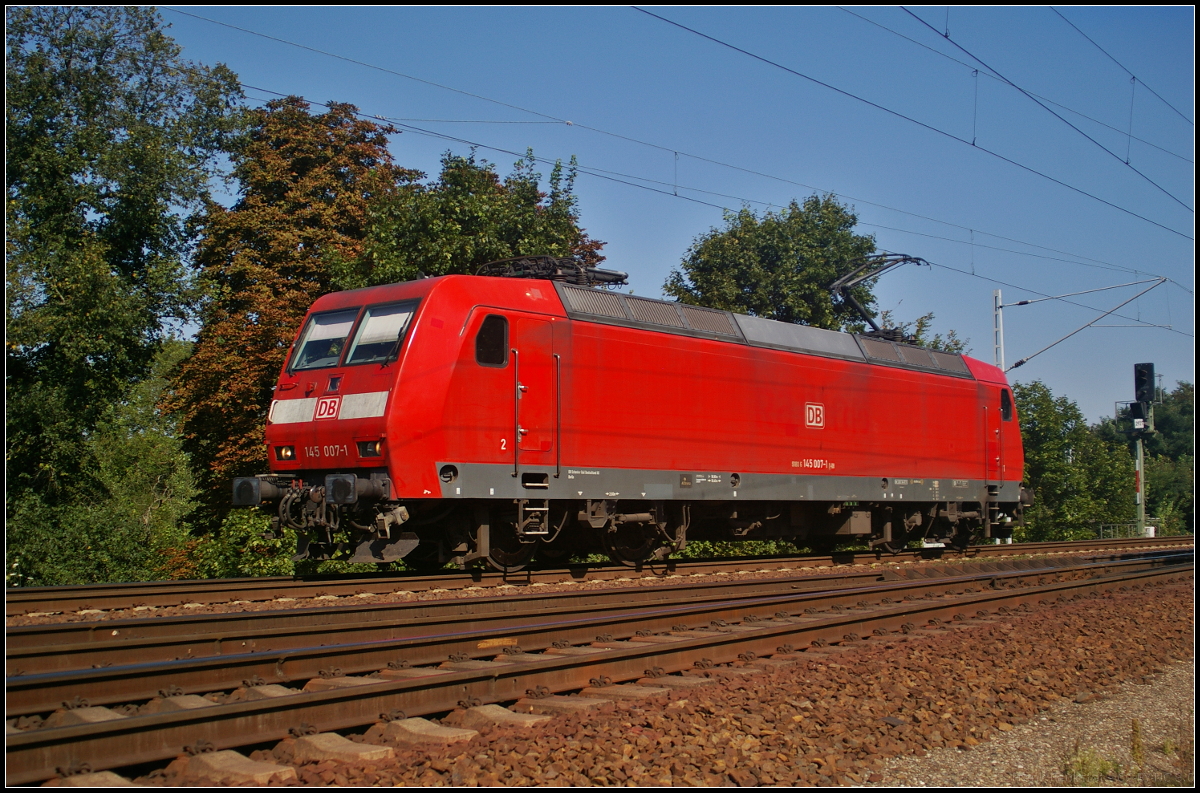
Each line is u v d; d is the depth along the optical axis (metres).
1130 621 10.98
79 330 21.02
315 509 12.40
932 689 7.45
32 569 18.86
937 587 13.59
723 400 16.05
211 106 25.44
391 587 12.18
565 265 15.03
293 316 22.50
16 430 21.16
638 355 14.72
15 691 5.72
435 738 5.67
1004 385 23.42
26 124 22.20
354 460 12.13
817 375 17.95
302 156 25.38
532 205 24.03
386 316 12.61
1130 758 6.13
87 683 6.03
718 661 8.24
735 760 5.52
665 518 15.70
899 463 19.66
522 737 5.73
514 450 12.91
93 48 23.34
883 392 19.47
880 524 20.41
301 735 5.57
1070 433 36.34
